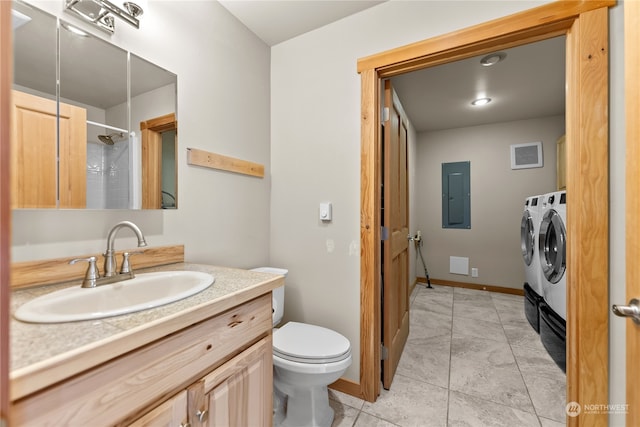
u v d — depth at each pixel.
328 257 1.73
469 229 3.84
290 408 1.39
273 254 1.94
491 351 2.10
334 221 1.71
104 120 1.05
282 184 1.91
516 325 2.58
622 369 1.05
